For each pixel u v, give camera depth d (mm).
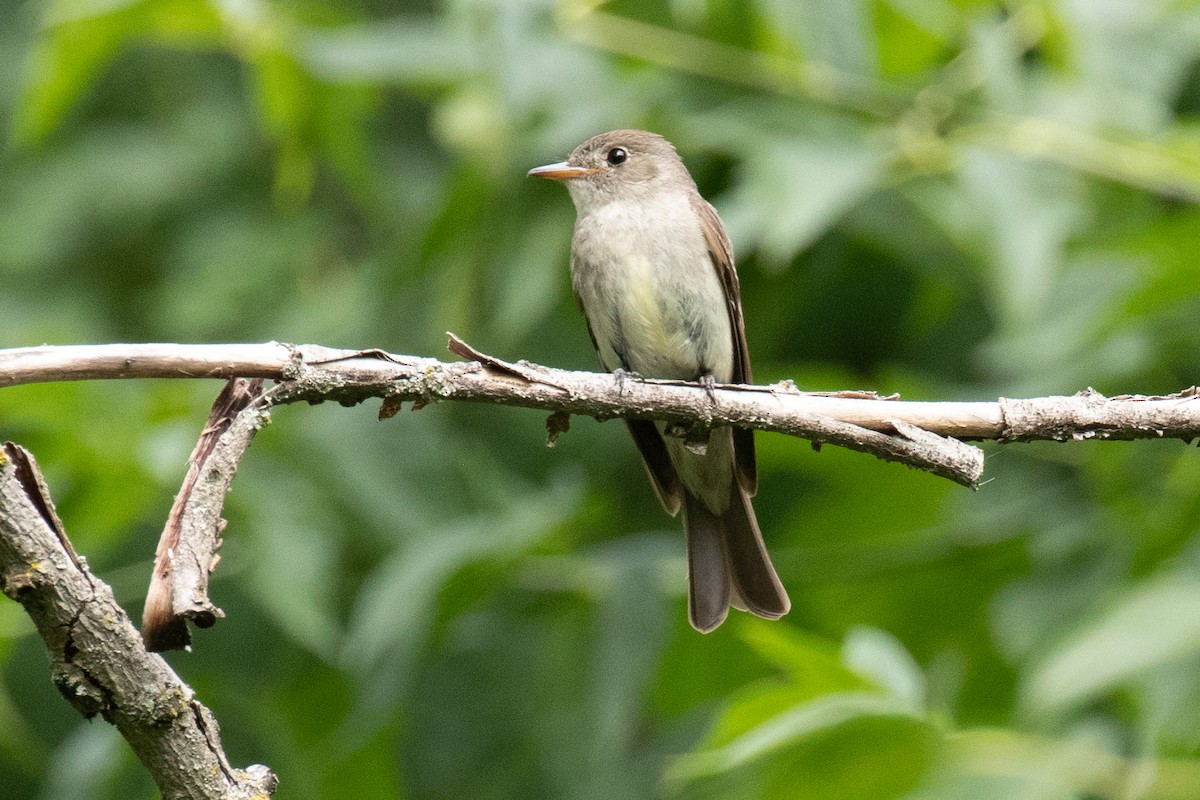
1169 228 8586
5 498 4570
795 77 10047
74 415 9305
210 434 5473
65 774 9820
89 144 13086
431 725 10586
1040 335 9219
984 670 10148
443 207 10281
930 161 9719
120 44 11281
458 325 10664
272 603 9266
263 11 10523
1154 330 9398
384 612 9000
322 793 10164
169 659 10594
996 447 10547
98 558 10188
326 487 10078
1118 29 9875
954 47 10523
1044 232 9164
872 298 11125
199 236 12672
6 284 12758
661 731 10305
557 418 6215
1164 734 8297
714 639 10258
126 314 12836
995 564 10234
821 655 7484
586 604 10078
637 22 10125
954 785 7789
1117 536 9711
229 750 10445
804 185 9141
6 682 11078
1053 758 7980
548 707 10086
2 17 13328
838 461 10602
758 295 11133
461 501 10320
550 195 10703
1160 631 7574
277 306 12281
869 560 10406
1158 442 9898
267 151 13031
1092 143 9523
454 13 9680
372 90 11203
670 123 10273
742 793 8555
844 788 7957
